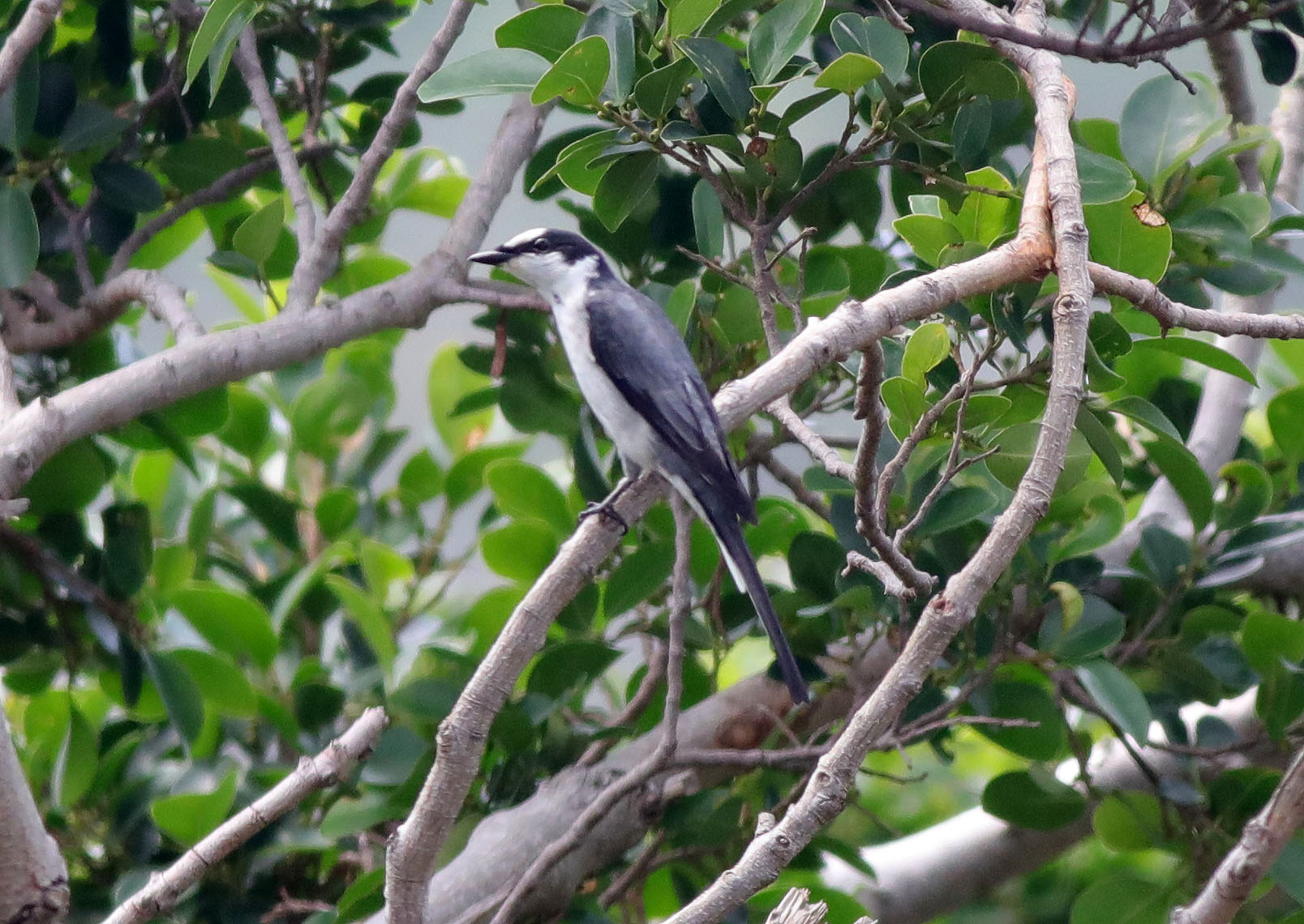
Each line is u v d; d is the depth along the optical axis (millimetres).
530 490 9539
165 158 10164
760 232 7875
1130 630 9445
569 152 7602
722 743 8906
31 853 6090
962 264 6711
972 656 8375
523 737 8617
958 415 6875
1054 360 5859
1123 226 7547
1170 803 8789
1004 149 9234
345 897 8055
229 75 10117
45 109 9273
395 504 11633
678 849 8953
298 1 10047
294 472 10969
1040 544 8617
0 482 7465
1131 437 10906
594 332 9055
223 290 11812
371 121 10641
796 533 9148
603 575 9789
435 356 11766
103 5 9594
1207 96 8375
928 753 12281
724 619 9445
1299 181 11156
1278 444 9992
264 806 6152
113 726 10133
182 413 9570
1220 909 6180
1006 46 7500
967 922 10922
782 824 4961
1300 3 8383
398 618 10383
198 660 9062
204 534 10547
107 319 9531
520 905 7387
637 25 8133
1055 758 9867
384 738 8438
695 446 8703
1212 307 9320
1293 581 9766
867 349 6148
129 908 6004
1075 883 11023
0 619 9609
